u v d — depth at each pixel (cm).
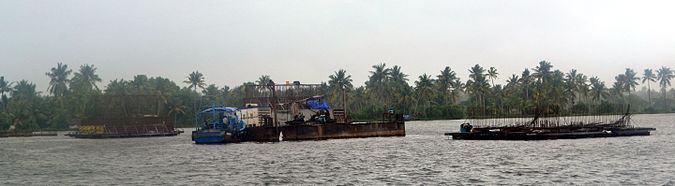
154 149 7638
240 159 5566
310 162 5066
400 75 18050
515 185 3453
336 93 17512
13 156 7162
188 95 18375
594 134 7206
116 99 15000
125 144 9406
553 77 17438
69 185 4056
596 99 18250
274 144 7631
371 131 8681
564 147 5859
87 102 16425
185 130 16075
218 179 4103
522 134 7088
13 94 18588
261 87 8856
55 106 17638
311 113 8794
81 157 6631
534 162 4566
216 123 8806
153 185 3906
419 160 5031
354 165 4747
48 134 14825
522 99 17450
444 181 3703
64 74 17988
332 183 3750
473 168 4319
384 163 4850
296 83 8869
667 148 5628
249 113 8562
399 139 8250
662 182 3394
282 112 8675
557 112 9325
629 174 3756
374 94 18062
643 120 14712
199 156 6088
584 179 3597
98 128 13475
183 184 3903
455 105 17900
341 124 8438
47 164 5809
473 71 18262
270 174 4297
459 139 7700
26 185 4128
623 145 6041
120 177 4409
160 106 17025
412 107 18150
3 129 16250
